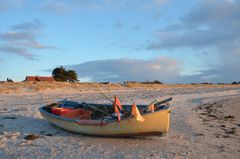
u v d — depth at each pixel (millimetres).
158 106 12828
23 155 9891
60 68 56406
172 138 12883
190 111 21688
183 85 65312
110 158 9930
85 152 10531
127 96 31453
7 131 13023
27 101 24141
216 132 14656
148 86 52344
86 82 45625
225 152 11156
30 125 14234
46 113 14031
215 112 22453
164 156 10297
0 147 10703
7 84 34031
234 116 20906
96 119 12969
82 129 12734
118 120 12070
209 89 57719
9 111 17906
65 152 10422
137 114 11766
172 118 17812
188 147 11578
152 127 12062
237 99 35125
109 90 39375
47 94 30484
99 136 12711
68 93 32719
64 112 14062
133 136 12656
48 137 12383
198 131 14594
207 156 10539
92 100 25891
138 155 10328
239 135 14266
